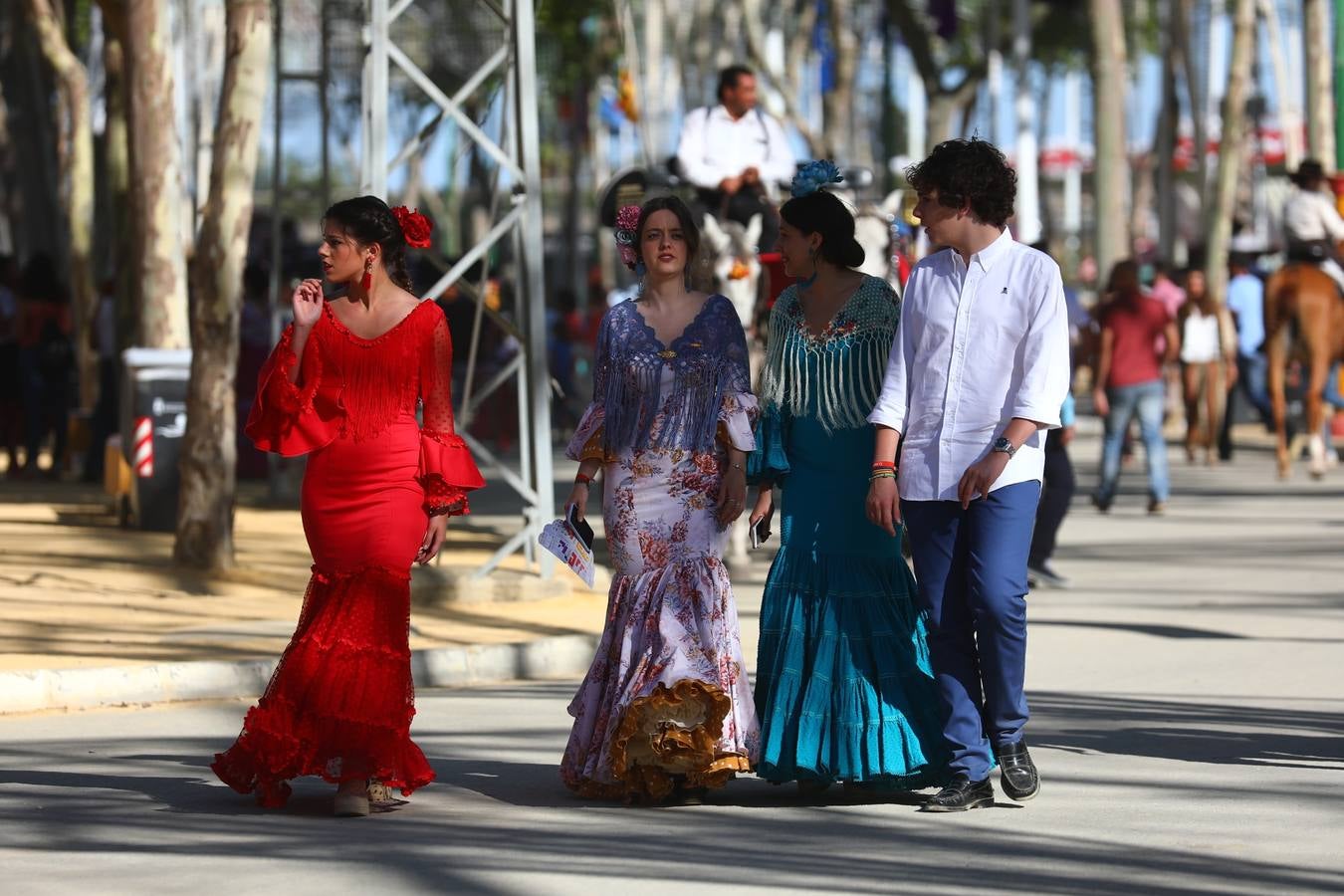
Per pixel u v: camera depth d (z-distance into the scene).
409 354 12.55
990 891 10.28
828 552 12.69
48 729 15.68
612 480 12.97
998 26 65.50
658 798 12.66
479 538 28.17
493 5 22.70
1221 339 46.91
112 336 38.19
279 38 32.94
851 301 12.77
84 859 11.13
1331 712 16.03
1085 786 13.16
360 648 12.39
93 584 22.52
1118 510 34.75
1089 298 101.50
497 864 10.95
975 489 11.99
